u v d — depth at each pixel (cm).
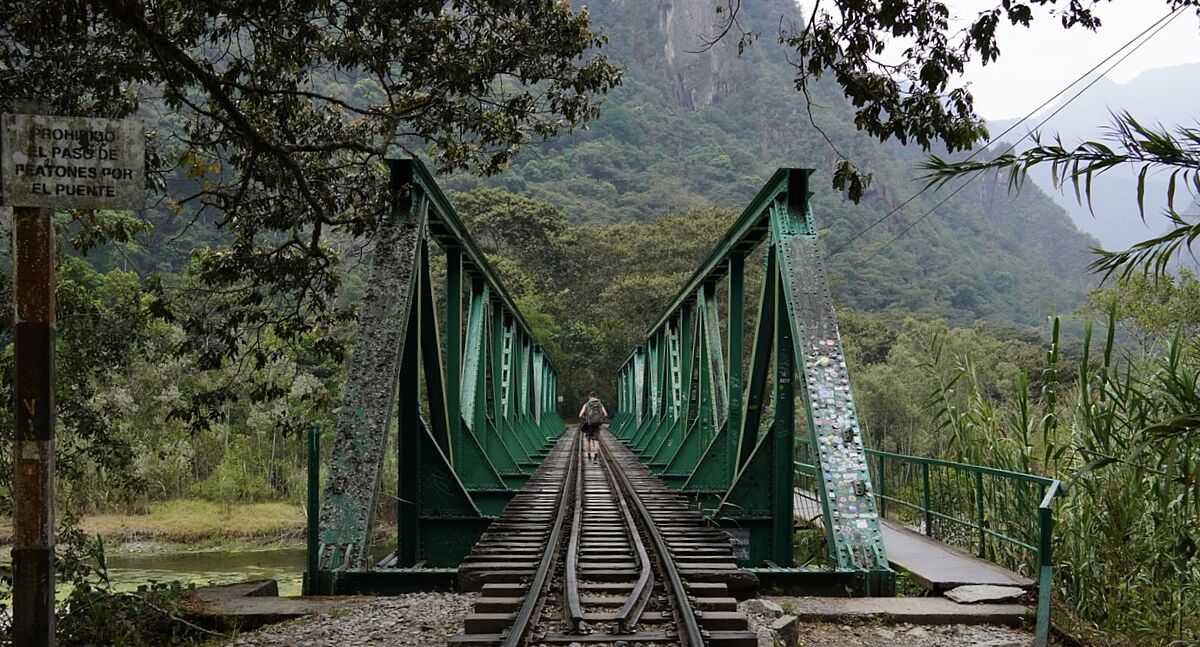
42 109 381
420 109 924
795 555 1194
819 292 942
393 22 855
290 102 902
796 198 1012
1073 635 622
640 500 1353
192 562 2191
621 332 5956
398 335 902
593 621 588
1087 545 765
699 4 12294
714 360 1742
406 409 1034
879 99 680
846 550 780
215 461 3045
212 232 3028
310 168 964
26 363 371
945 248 10769
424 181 1051
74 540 820
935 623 664
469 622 583
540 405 3631
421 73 857
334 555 777
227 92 843
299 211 971
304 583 766
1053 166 527
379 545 1933
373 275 943
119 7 639
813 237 984
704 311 1820
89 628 643
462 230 1408
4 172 372
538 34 870
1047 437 853
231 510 2756
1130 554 748
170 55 702
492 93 912
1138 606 703
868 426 2814
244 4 746
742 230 1272
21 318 371
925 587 770
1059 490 597
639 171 10631
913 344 3148
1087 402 811
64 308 973
